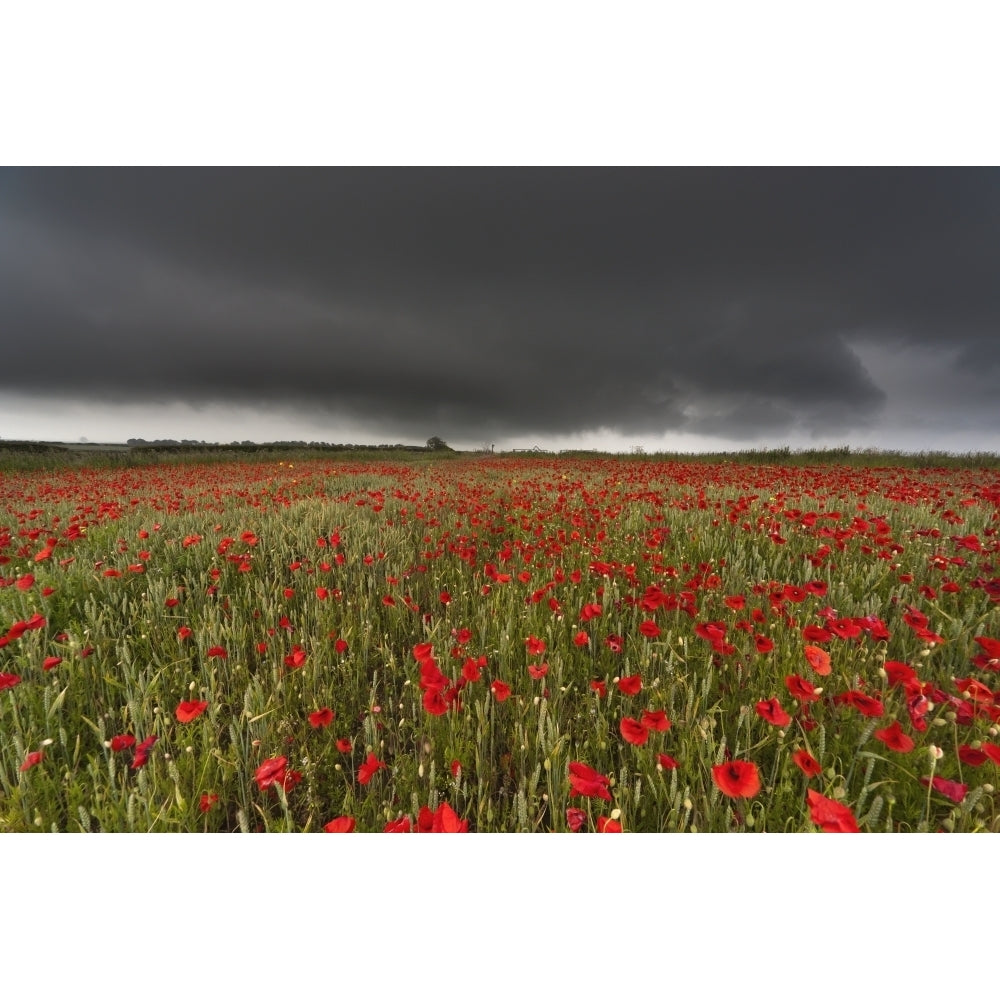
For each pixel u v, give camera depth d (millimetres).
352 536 5008
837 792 1452
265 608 3109
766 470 12203
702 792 1591
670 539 4863
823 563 3754
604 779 1381
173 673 2510
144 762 1677
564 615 2934
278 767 1475
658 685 2221
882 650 2324
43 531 5133
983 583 2518
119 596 3441
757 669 2320
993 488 6832
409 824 1281
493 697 2242
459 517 5758
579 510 5934
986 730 1715
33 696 2176
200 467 18031
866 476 10773
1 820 1576
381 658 2857
